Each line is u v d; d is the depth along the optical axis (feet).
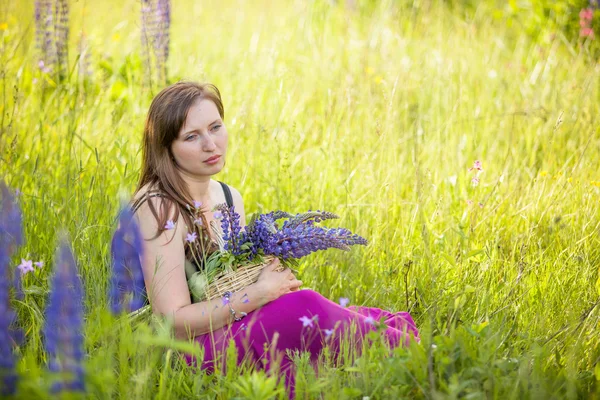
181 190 10.41
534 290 11.53
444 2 27.63
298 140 18.03
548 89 19.60
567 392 8.37
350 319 9.75
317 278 13.03
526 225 13.61
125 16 27.07
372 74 20.56
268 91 19.53
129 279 9.87
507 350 9.62
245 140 17.24
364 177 15.78
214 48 24.48
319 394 8.62
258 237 9.98
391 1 26.48
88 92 18.42
